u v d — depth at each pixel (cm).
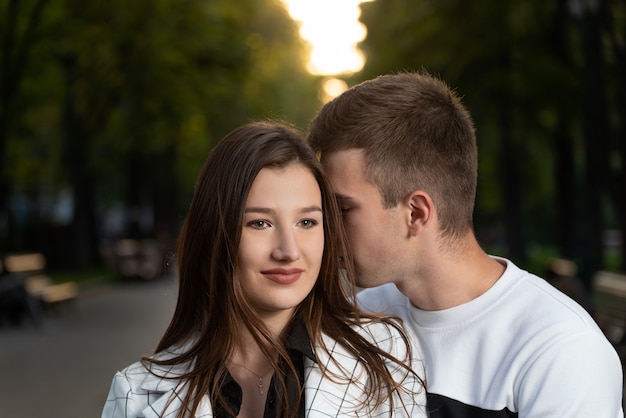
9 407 836
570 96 1892
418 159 247
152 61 2441
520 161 2777
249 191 240
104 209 4866
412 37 2023
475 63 1958
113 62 2475
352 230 253
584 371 223
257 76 3175
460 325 247
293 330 254
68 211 4797
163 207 3881
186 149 3631
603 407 221
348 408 249
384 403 251
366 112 250
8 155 2769
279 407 244
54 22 2127
